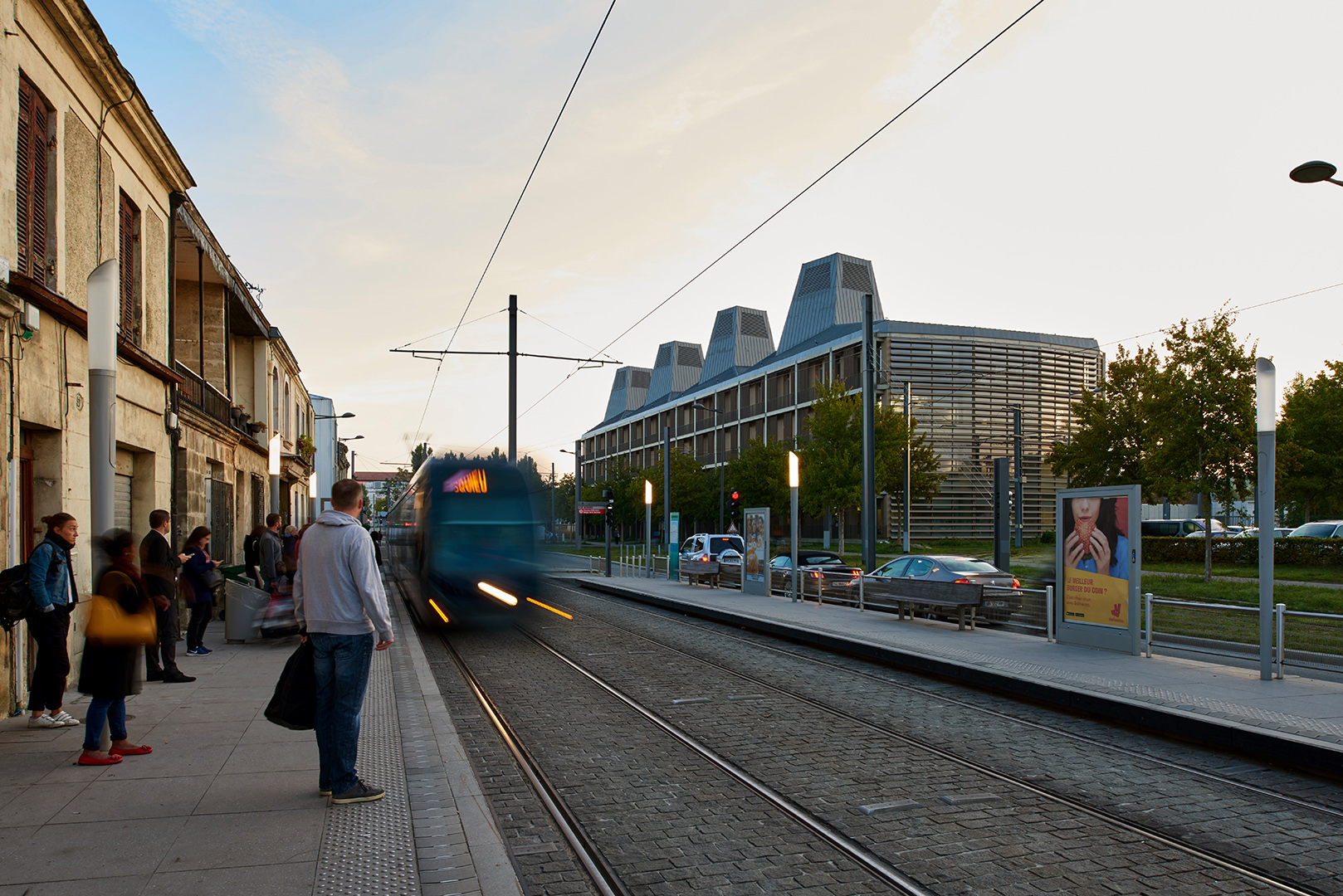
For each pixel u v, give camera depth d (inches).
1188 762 255.4
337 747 192.7
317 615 192.5
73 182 367.9
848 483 1381.6
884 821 201.3
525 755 260.7
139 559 347.6
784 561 901.8
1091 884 165.5
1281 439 847.1
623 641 532.1
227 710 293.9
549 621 657.0
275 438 532.4
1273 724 268.1
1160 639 424.8
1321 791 227.1
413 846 167.9
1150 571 984.9
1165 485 872.3
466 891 150.2
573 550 2364.7
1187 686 335.0
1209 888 164.4
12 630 279.6
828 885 165.2
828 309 2711.6
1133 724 301.6
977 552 1493.6
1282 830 196.7
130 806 188.9
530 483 613.3
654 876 169.0
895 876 168.2
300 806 191.2
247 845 166.7
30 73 322.0
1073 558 452.4
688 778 236.4
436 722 288.8
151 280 486.9
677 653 482.3
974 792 223.0
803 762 252.8
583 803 214.4
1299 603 635.5
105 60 382.9
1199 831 195.6
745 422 2571.4
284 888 146.6
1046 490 1844.2
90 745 222.7
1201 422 831.7
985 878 168.2
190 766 222.5
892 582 591.5
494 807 213.9
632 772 242.1
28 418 304.5
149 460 483.2
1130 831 195.2
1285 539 995.3
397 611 711.7
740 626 616.1
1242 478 833.5
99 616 223.1
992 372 1829.5
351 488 199.2
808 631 520.7
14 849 163.2
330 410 2018.9
